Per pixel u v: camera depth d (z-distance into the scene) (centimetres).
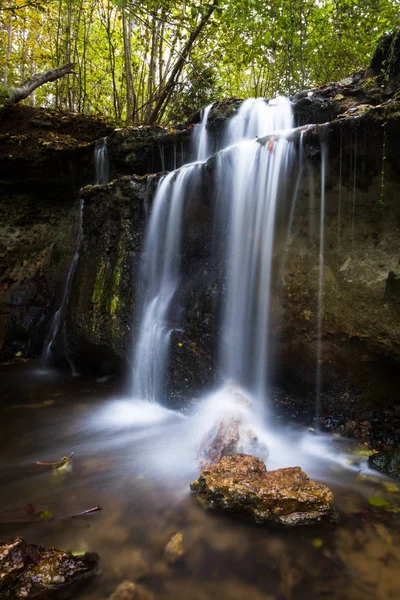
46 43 1195
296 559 205
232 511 240
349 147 313
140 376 464
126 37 975
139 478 288
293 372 376
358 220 322
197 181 434
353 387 351
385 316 312
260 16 757
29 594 179
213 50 902
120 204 494
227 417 324
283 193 357
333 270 336
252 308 382
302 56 812
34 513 244
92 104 1169
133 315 473
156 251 474
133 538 221
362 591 185
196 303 424
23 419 406
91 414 421
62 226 732
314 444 343
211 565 201
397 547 212
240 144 399
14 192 725
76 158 685
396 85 459
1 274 696
